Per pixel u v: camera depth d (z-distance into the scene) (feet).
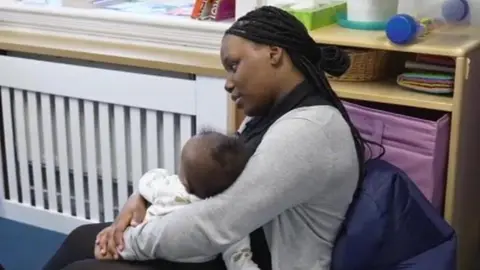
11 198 9.31
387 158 6.27
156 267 5.08
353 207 5.05
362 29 6.74
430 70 6.36
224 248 4.86
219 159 4.81
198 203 4.85
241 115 7.25
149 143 8.14
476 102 6.47
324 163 4.69
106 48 8.10
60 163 8.80
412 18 6.17
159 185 5.32
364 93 6.38
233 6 7.94
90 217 8.86
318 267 5.01
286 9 6.89
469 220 7.01
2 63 8.61
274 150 4.66
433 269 5.09
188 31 7.93
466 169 6.56
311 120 4.71
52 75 8.36
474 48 6.09
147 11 8.39
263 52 4.85
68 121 8.63
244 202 4.70
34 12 8.73
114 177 8.59
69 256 5.69
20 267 8.24
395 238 5.05
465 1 6.80
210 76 7.41
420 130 6.06
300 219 4.95
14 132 9.04
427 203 5.21
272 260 4.95
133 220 5.38
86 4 8.80
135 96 7.95
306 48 4.93
